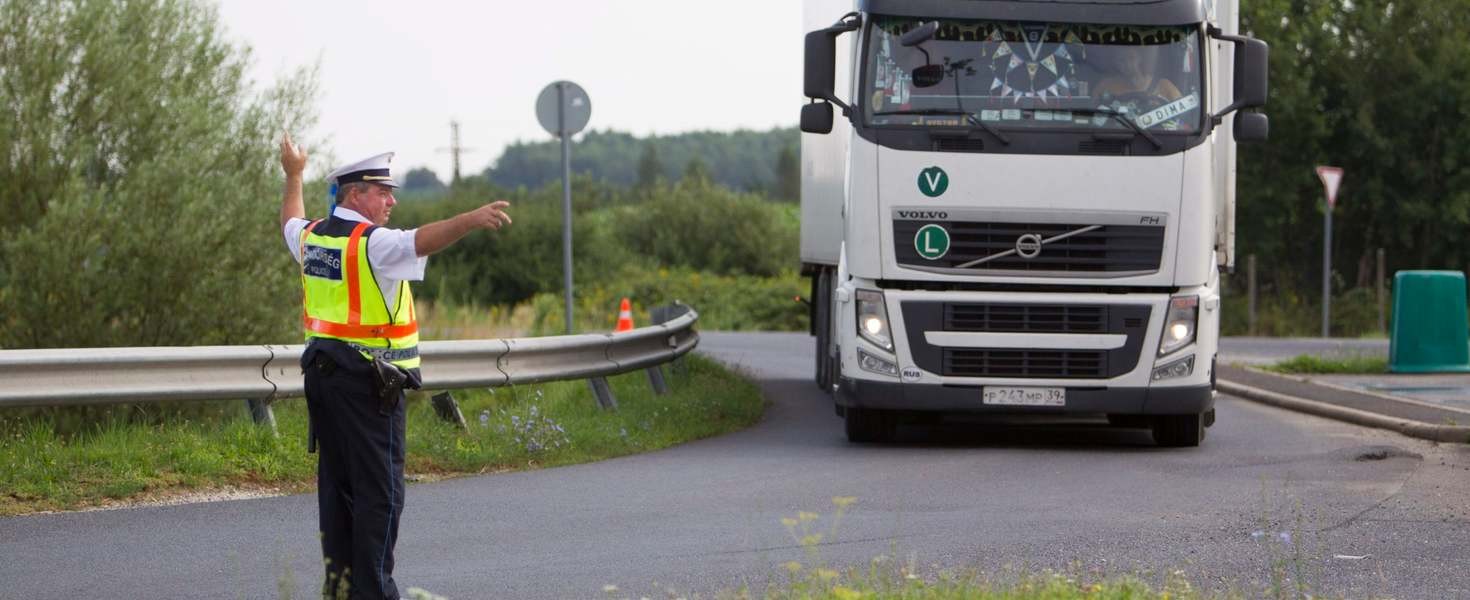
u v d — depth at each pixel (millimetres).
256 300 30312
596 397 29438
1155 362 25234
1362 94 69938
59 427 26766
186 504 19328
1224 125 28203
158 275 29156
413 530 17938
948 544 16922
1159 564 15719
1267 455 24922
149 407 27141
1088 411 25312
